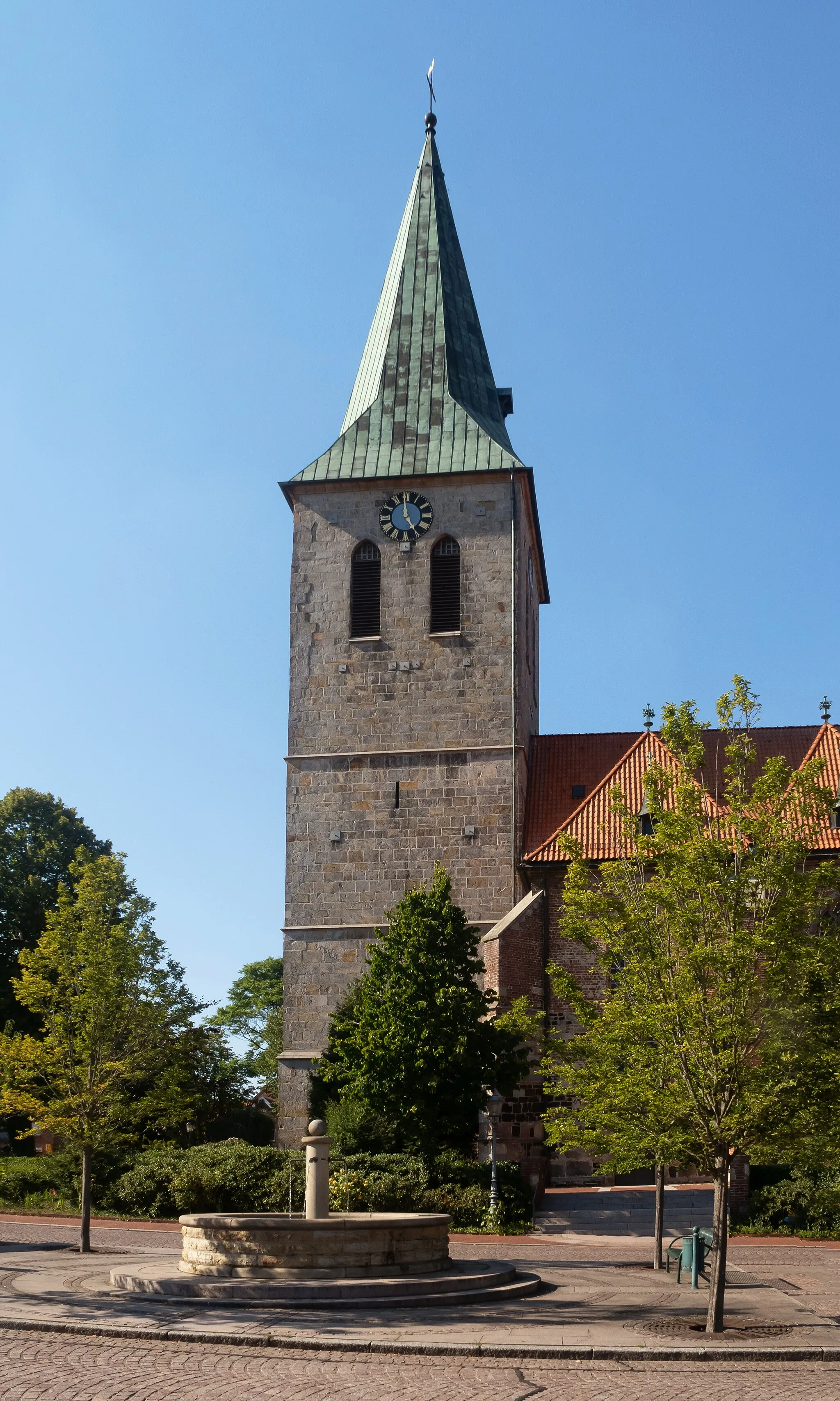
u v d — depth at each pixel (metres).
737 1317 22.44
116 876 36.50
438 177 59.25
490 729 50.34
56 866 66.56
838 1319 22.48
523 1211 39.09
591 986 46.78
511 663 50.72
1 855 66.06
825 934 22.62
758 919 22.45
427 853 49.81
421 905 42.28
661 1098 22.31
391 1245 24.58
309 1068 48.12
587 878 26.05
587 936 25.09
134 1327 19.66
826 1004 21.58
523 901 48.59
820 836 23.80
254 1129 61.84
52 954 35.59
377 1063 39.50
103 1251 32.09
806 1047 21.58
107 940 35.53
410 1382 16.64
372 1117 42.06
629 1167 25.75
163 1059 35.59
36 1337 19.33
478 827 49.62
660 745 51.91
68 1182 43.72
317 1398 15.55
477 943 43.91
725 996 22.00
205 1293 22.67
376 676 51.53
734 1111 21.86
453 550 52.16
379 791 50.59
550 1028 46.38
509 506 52.00
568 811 51.44
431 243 57.53
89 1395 15.42
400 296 56.75
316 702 51.78
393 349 55.62
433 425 53.62
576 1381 17.00
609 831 48.59
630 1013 24.02
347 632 52.12
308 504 53.50
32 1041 35.06
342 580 52.59
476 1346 18.78
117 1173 43.06
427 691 51.06
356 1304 22.27
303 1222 24.06
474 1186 39.28
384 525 52.66
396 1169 39.31
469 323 57.31
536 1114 44.78
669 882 23.30
